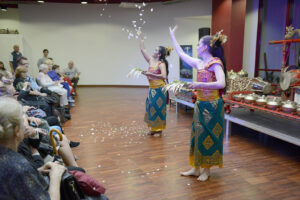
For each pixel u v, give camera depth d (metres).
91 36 10.32
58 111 4.67
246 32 7.29
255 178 2.60
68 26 10.16
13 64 8.05
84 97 7.80
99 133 4.15
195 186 2.45
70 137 3.95
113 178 2.61
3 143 1.02
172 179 2.59
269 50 6.82
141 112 5.70
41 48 10.09
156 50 3.75
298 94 4.07
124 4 9.09
